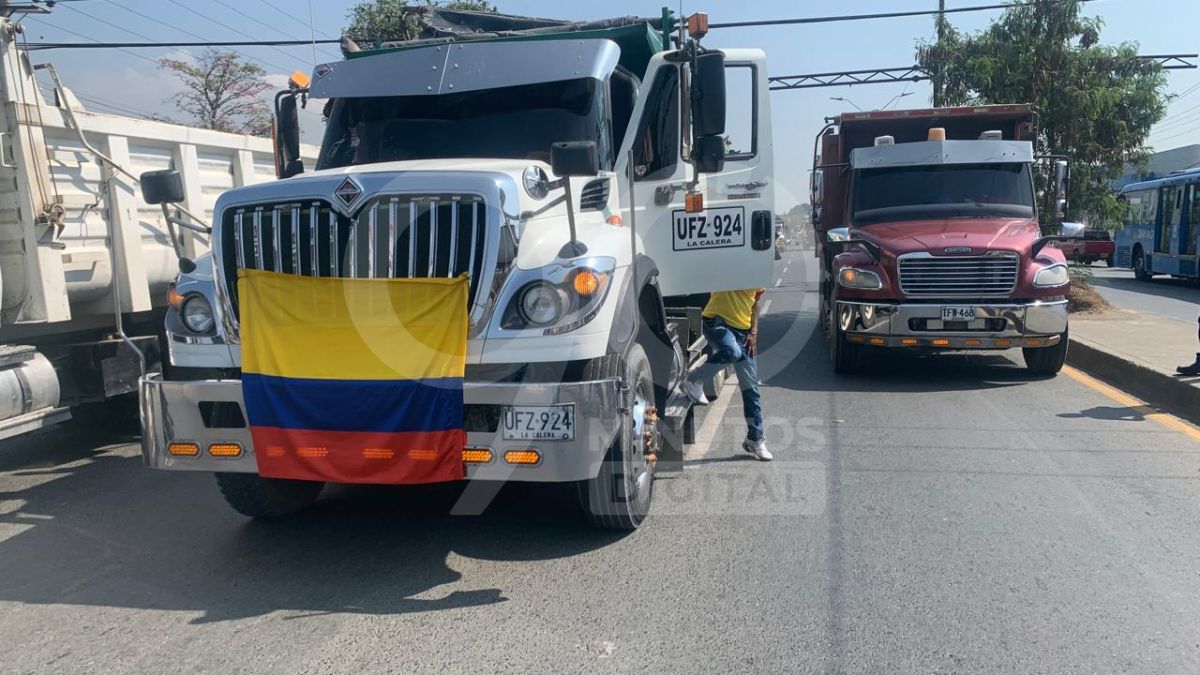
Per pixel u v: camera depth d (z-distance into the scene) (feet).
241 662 12.67
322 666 12.51
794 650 12.76
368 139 20.54
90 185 21.20
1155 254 82.99
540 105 19.77
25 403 19.33
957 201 36.50
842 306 32.78
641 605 14.28
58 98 20.31
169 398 15.17
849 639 13.05
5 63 19.21
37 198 19.65
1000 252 30.68
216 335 15.33
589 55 19.65
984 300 30.91
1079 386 31.50
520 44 20.08
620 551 16.58
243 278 14.85
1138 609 13.94
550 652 12.80
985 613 13.84
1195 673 12.03
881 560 15.94
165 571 16.03
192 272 15.99
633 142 20.39
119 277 22.04
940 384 32.30
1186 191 76.79
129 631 13.71
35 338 21.31
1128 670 12.13
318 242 14.73
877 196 37.24
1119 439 24.12
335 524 18.38
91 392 22.06
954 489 19.92
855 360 33.60
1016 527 17.49
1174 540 16.76
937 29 60.85
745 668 12.28
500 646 13.00
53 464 23.36
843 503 19.04
